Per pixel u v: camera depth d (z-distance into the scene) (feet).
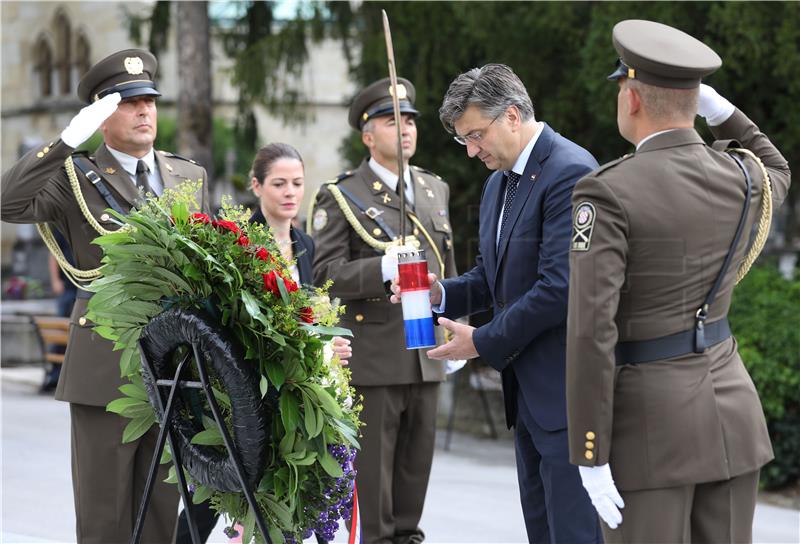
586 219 9.59
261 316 9.94
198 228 10.37
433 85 31.45
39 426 30.32
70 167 13.82
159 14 41.57
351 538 11.46
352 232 16.49
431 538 18.80
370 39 31.71
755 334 23.08
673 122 9.98
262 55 35.83
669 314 9.68
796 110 27.02
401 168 12.85
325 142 92.99
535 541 12.82
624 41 10.09
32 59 102.58
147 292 10.82
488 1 28.32
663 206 9.60
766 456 10.02
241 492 10.71
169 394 10.78
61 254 14.10
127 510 13.65
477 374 29.84
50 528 19.12
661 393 9.59
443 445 28.63
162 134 78.64
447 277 16.97
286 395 10.34
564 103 29.48
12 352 43.96
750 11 25.07
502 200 12.69
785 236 37.78
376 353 15.99
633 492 9.64
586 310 9.45
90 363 13.51
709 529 9.82
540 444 12.13
